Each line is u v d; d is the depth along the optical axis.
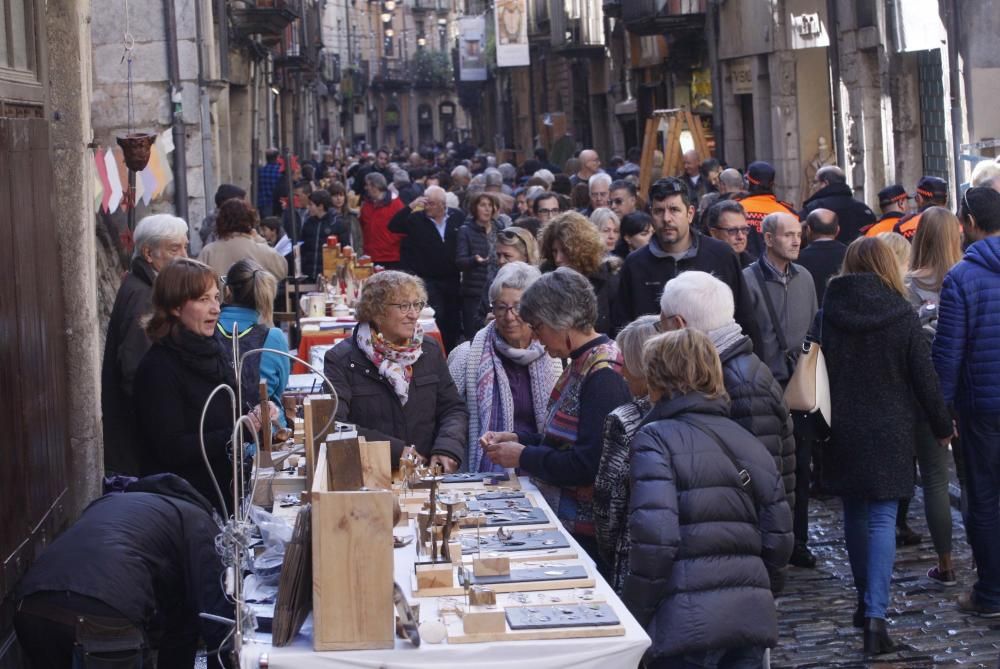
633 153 31.16
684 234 9.01
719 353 6.79
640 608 5.23
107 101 19.77
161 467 7.00
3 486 5.86
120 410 8.03
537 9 51.28
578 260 9.14
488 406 7.16
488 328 7.36
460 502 5.55
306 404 5.59
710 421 5.46
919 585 8.91
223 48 25.67
